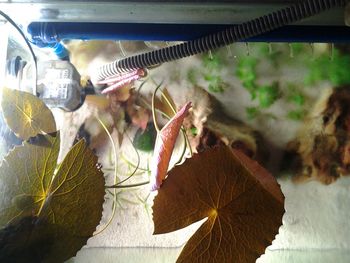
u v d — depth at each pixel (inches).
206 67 14.3
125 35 11.9
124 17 11.3
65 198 9.7
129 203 13.4
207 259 9.4
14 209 9.5
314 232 12.8
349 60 13.8
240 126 13.7
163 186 9.4
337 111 13.6
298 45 14.0
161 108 14.1
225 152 9.6
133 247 13.0
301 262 12.5
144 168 13.7
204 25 11.4
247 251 9.5
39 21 11.8
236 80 14.1
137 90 14.3
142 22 11.6
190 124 13.8
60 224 9.7
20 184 9.5
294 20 10.1
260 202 9.7
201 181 9.5
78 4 10.8
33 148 9.5
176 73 14.3
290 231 12.9
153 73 14.3
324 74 13.9
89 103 14.3
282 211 9.8
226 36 10.9
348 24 10.1
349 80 13.7
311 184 13.3
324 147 13.4
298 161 13.4
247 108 13.9
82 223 9.8
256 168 10.5
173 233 13.0
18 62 13.4
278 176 13.4
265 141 13.6
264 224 9.7
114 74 13.1
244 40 11.6
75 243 9.8
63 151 13.7
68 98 13.4
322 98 13.7
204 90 14.1
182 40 11.7
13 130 10.6
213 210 9.5
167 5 10.6
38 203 9.6
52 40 12.2
